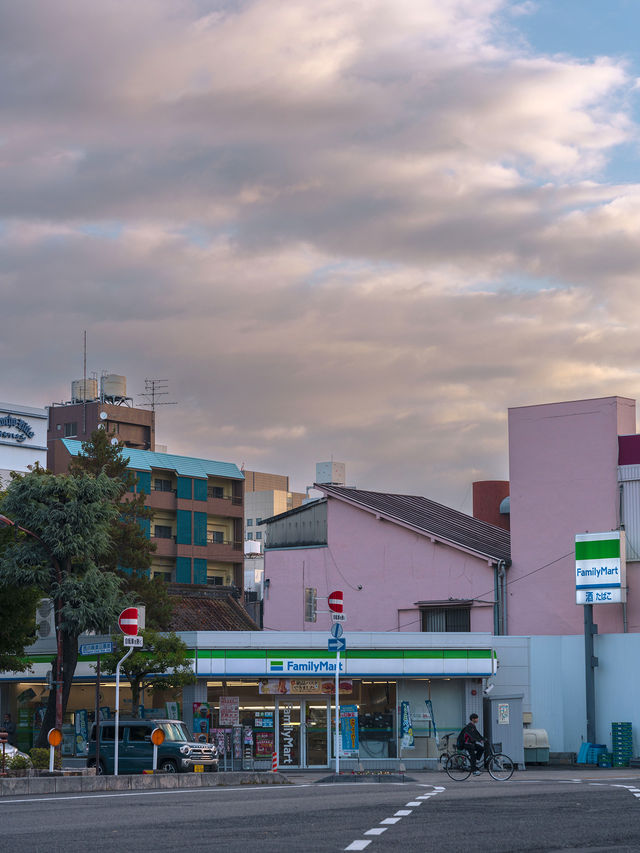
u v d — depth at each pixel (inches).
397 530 2413.9
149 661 1744.6
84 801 885.2
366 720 1840.6
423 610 2352.4
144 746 1482.5
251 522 5999.0
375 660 1839.3
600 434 2187.5
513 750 1815.9
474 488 2930.6
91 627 1539.1
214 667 1798.7
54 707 1569.9
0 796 1010.7
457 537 2372.0
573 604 2174.0
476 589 2289.6
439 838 572.1
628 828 623.2
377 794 965.2
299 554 2554.1
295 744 1811.0
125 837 576.4
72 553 1546.5
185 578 4195.4
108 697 1881.2
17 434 3085.6
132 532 2174.0
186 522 4232.3
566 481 2215.8
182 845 536.4
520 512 2262.6
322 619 2492.6
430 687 1875.0
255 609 3809.1
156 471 4210.1
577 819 681.6
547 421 2256.4
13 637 1752.0
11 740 1980.8
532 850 518.9
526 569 2239.2
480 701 1882.4
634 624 2087.8
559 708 2046.0
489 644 1886.1
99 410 4618.6
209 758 1493.6
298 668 1817.2
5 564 1547.7
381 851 514.0
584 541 2091.5
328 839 566.9
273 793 1000.9
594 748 1964.8
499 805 802.2
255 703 1818.4
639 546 2106.3
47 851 510.6
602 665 2031.3
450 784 1222.9
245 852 507.8
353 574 2465.6
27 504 1556.3
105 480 1577.3
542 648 2066.9
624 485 2145.7
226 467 4446.4
